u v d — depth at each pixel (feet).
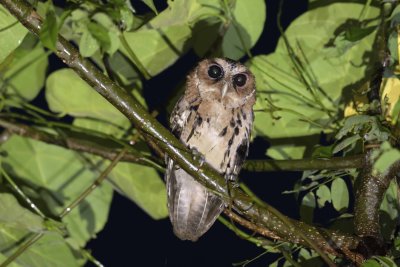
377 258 11.76
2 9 12.04
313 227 12.10
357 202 12.16
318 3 12.64
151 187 12.71
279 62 12.67
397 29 12.16
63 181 12.73
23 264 12.41
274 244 12.20
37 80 12.69
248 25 12.61
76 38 12.50
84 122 12.74
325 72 12.64
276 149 12.69
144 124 11.98
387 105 12.19
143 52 12.62
